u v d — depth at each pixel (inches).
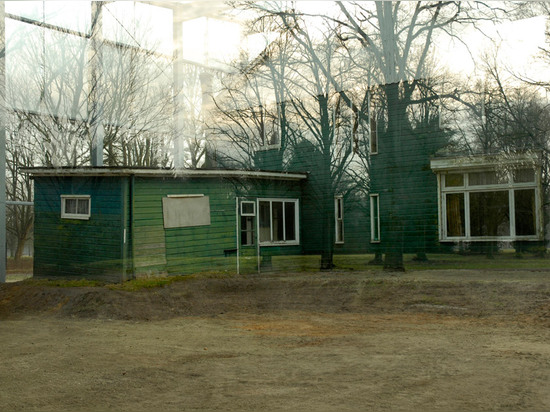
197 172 412.2
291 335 228.4
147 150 380.8
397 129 474.0
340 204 496.1
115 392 136.9
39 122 359.6
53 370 164.2
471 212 440.5
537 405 115.2
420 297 305.6
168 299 313.1
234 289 356.2
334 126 493.0
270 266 450.9
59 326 260.1
